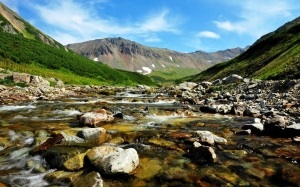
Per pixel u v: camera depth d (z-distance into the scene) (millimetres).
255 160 10219
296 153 10930
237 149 11484
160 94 46625
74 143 11234
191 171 9156
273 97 28094
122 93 49688
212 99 32938
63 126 14992
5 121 16641
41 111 21359
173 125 16312
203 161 10062
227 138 13273
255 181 8438
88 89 53281
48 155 9789
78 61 100188
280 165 9695
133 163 9086
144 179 8555
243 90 39375
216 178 8625
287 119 16312
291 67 50531
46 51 92500
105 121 16219
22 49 82250
